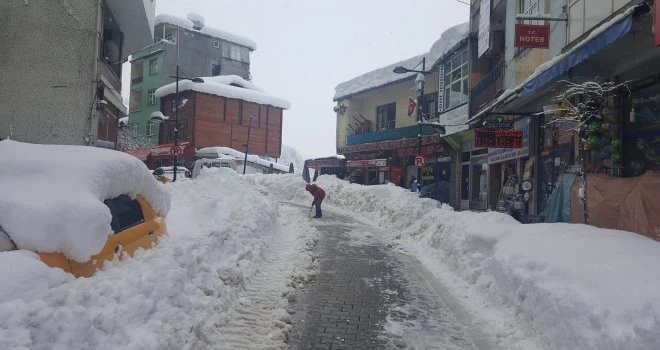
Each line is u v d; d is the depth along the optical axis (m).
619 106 9.72
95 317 3.20
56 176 4.22
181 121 45.22
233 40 53.44
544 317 4.65
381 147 29.23
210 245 6.50
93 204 4.00
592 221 8.78
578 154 11.03
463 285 7.23
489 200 19.19
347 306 6.19
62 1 15.66
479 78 19.22
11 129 14.95
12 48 15.02
